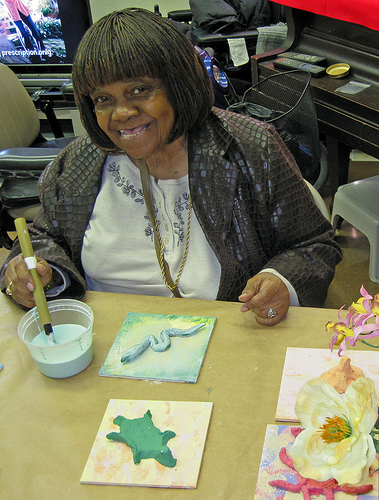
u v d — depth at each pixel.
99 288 1.29
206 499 0.70
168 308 1.07
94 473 0.74
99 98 0.95
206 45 3.36
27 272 1.03
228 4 3.43
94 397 0.87
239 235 1.16
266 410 0.82
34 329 1.00
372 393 0.62
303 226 1.18
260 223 1.16
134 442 0.77
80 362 0.91
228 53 3.49
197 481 0.72
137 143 0.98
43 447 0.79
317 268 1.13
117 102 0.94
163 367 0.91
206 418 0.80
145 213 1.18
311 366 0.89
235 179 1.10
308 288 1.09
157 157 1.10
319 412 0.65
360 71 2.39
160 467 0.74
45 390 0.89
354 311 0.69
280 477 0.71
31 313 0.99
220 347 0.95
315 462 0.63
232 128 1.15
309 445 0.63
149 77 0.91
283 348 0.94
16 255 1.20
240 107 2.29
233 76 3.48
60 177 1.21
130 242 1.19
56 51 3.62
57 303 1.00
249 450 0.76
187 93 0.97
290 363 0.90
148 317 1.04
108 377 0.91
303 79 2.34
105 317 1.06
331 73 2.44
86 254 1.22
